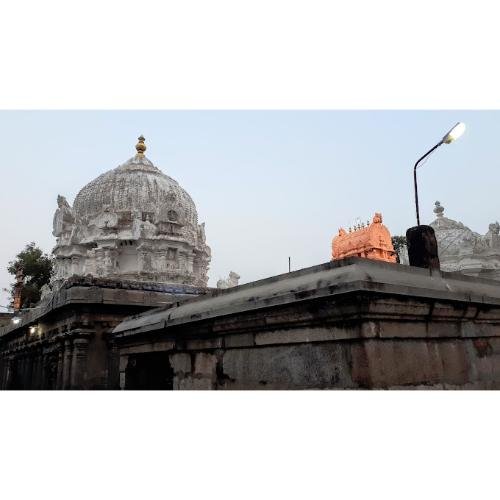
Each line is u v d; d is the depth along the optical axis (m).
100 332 14.77
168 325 8.41
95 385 14.24
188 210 54.69
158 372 9.49
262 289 6.75
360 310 5.23
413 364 5.64
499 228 43.94
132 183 51.84
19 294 45.72
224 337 7.40
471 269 41.22
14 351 24.12
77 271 49.16
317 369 5.76
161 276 45.94
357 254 20.23
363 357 5.18
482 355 6.72
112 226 48.38
